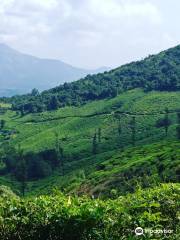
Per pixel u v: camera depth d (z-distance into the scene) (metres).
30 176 189.62
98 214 10.19
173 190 12.92
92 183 110.88
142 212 11.49
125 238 10.28
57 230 10.19
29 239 10.21
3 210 10.56
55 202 11.00
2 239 10.16
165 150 126.56
